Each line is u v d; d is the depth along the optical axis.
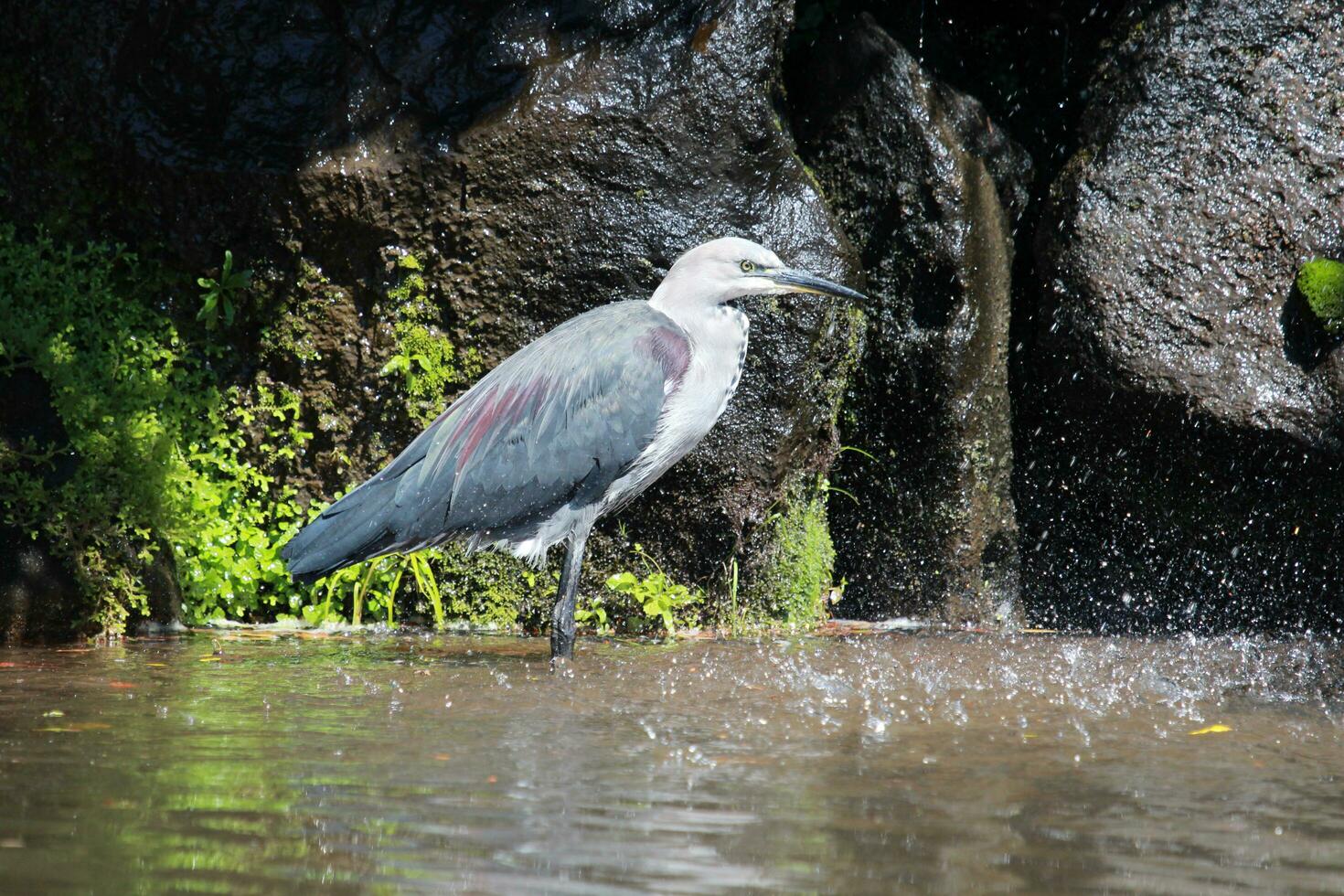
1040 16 14.19
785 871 4.14
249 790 5.08
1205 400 11.97
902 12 14.31
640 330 9.49
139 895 3.80
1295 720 7.16
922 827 4.71
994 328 12.66
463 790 5.14
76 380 10.77
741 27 11.55
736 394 11.49
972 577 12.78
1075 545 13.31
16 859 4.12
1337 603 12.54
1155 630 12.49
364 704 7.24
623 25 11.49
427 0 11.36
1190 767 5.83
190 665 8.81
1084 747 6.27
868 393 12.90
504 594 11.81
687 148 11.41
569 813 4.80
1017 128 14.13
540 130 11.25
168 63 11.16
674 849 4.35
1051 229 12.66
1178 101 12.55
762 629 11.93
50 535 10.11
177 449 11.34
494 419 9.27
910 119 12.61
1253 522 12.56
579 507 9.45
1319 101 12.27
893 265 12.70
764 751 6.07
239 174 11.23
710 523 11.72
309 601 11.76
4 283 11.20
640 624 11.78
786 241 11.62
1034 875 4.16
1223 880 4.14
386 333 11.49
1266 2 12.48
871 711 7.24
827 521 12.96
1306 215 12.12
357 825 4.60
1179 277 12.16
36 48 11.20
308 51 11.27
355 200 11.28
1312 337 11.89
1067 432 12.94
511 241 11.36
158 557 10.87
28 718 6.65
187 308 11.61
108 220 11.49
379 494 9.27
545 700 7.47
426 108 11.33
